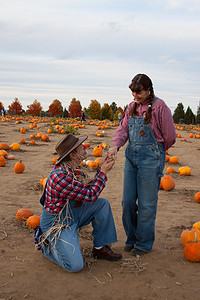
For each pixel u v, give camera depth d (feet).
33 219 14.35
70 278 10.19
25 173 26.43
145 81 10.98
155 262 11.55
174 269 11.06
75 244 10.51
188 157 39.81
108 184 24.17
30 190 21.12
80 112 213.46
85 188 10.53
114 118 289.33
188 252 11.60
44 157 34.76
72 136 10.77
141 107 11.63
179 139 64.44
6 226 14.56
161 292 9.52
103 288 9.66
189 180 26.50
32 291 9.34
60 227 10.44
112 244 13.16
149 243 12.16
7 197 19.27
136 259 11.64
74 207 10.98
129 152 11.93
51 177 10.53
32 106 205.16
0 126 73.41
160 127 11.40
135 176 12.02
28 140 50.03
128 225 12.32
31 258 11.53
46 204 10.85
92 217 11.51
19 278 10.05
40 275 10.31
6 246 12.43
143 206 11.64
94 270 10.82
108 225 11.44
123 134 12.11
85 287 9.68
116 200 19.84
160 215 17.04
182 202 19.75
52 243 10.68
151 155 11.43
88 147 42.88
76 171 10.91
